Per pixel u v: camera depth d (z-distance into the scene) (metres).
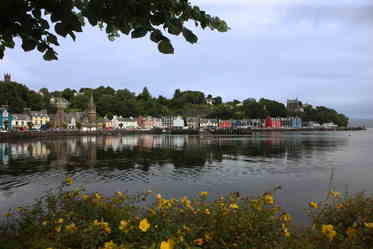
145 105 183.38
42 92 180.38
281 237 4.57
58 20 4.33
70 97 179.38
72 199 5.98
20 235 5.15
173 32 4.48
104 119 150.12
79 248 4.49
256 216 4.94
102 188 19.81
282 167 28.94
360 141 74.75
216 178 23.16
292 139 87.00
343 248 4.29
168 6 4.37
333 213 6.27
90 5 4.23
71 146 56.03
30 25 4.43
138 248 4.16
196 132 133.12
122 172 26.06
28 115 111.88
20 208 6.27
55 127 117.94
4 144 60.31
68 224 5.05
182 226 4.74
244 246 4.30
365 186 20.02
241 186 20.25
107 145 59.75
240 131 131.12
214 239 4.57
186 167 29.12
